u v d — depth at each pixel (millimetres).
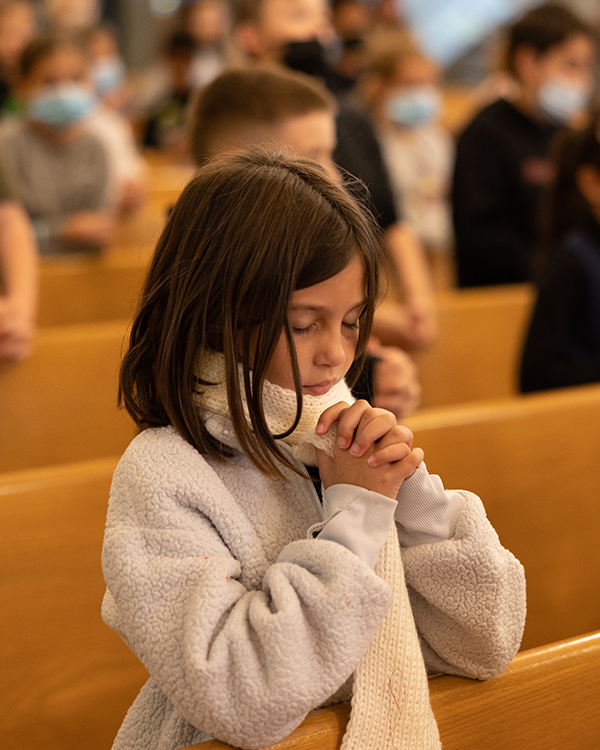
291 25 2498
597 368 2428
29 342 2410
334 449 1009
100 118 4195
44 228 3570
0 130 3668
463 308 3168
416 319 2846
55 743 1553
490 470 1917
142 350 1041
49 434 2432
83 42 3707
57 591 1560
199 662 870
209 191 987
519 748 1092
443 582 1020
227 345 944
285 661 874
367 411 1001
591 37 3438
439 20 10516
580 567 1998
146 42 9867
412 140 4840
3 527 1526
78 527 1577
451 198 3586
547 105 3400
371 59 4688
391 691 976
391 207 2721
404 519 1037
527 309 3271
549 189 2652
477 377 3209
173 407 1007
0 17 4652
